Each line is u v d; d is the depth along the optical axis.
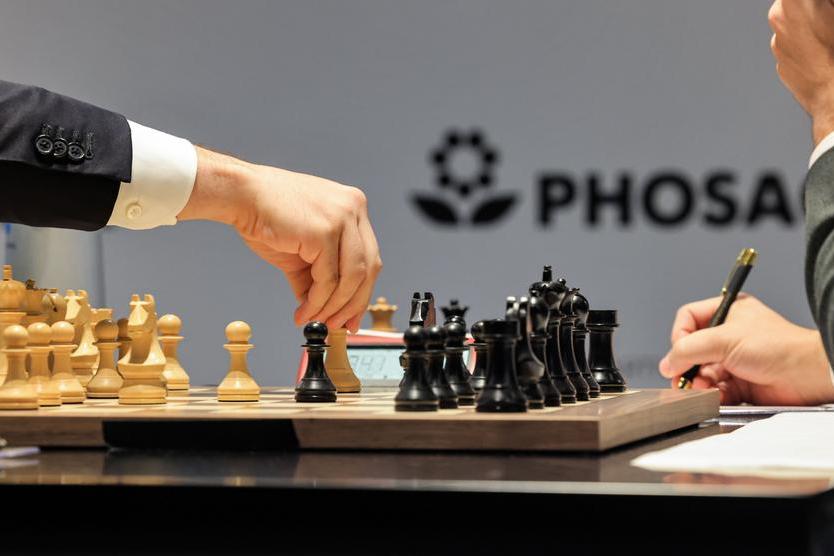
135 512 1.26
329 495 1.24
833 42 2.16
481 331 1.78
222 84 4.75
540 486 1.21
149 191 2.23
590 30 4.67
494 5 4.71
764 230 4.57
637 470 1.37
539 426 1.58
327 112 4.76
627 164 4.65
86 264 3.23
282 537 1.24
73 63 4.74
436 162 4.74
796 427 1.82
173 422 1.67
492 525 1.21
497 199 4.72
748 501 1.16
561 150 4.69
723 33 4.59
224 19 4.75
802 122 4.55
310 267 2.43
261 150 4.76
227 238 4.71
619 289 4.65
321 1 4.75
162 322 2.60
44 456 1.60
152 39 4.74
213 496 1.25
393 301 4.76
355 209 2.31
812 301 2.01
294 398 2.26
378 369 2.85
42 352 2.05
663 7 4.62
